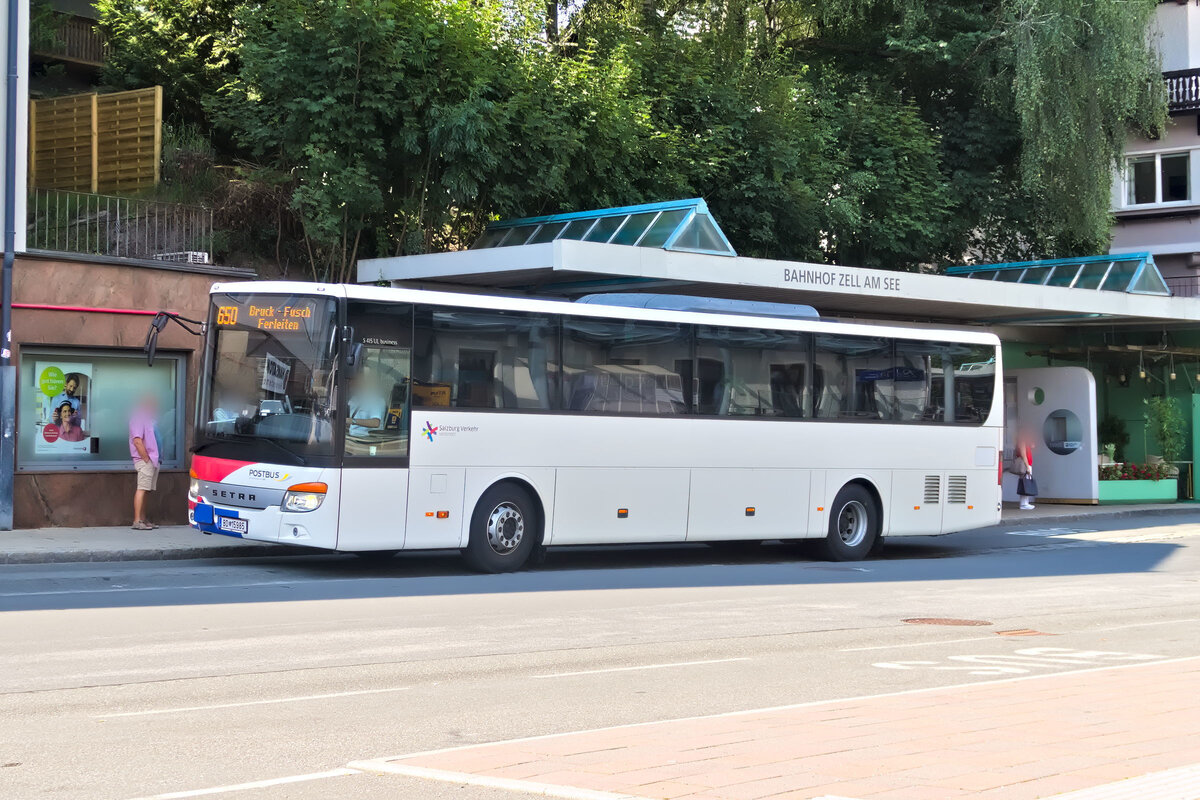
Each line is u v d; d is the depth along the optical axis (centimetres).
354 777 650
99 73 3156
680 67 3244
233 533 1656
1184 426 3981
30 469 2041
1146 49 3734
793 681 980
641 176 2944
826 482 2114
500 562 1753
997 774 626
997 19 3647
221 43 2812
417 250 2586
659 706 871
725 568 1959
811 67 3775
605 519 1853
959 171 3756
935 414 2264
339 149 2550
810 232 3275
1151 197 4638
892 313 3209
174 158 2675
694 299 2000
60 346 2053
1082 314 3247
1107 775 619
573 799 596
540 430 1786
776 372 2062
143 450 2047
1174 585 1783
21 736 748
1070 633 1289
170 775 658
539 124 2619
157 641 1104
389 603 1412
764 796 588
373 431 1639
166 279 2159
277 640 1126
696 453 1952
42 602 1339
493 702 877
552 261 2198
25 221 2016
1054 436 3525
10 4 1995
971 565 2100
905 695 891
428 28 2516
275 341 1661
